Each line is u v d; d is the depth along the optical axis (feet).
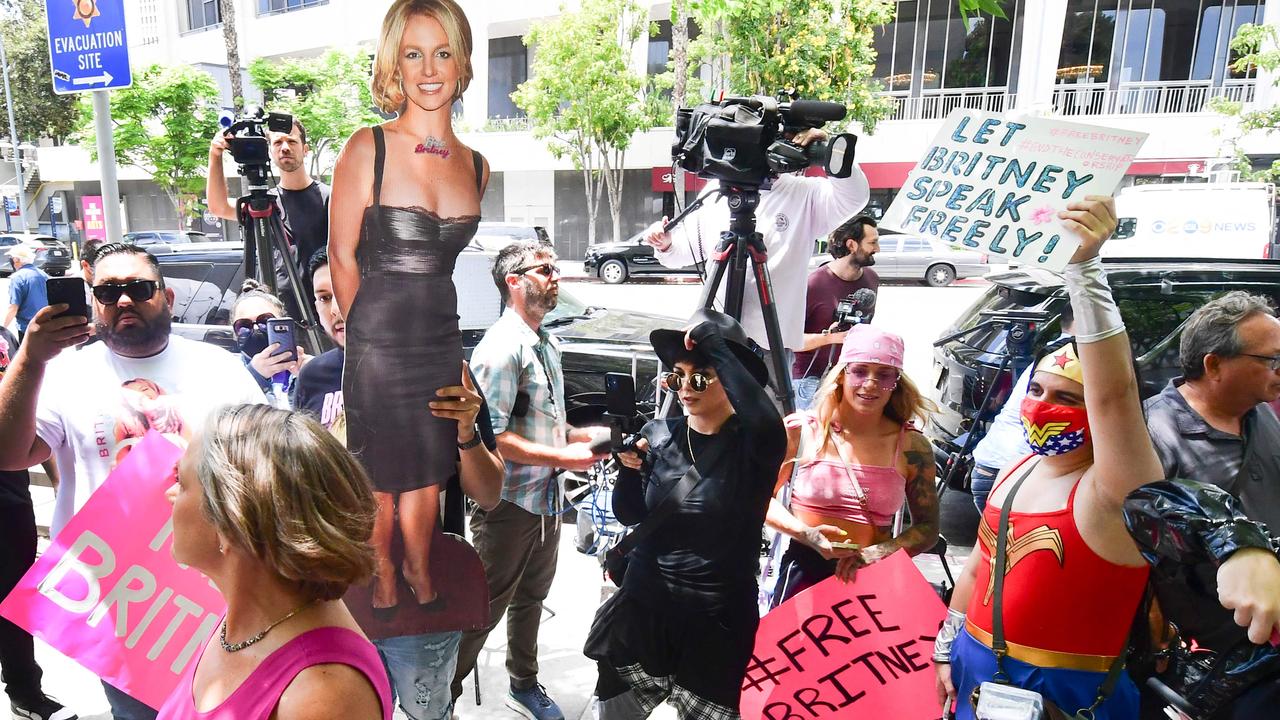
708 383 6.70
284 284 9.98
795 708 7.72
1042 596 5.84
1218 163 56.03
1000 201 5.86
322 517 3.97
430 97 6.40
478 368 8.91
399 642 7.27
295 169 9.71
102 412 7.57
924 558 15.02
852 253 14.57
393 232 6.51
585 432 9.78
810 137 8.05
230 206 10.08
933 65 70.85
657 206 78.33
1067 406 5.65
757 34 47.96
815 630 7.80
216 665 4.15
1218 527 4.17
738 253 8.29
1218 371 7.15
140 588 6.84
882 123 69.10
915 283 65.72
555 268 9.21
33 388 6.95
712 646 6.82
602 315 20.67
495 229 46.73
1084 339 5.30
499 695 10.59
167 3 75.36
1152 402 7.84
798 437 8.79
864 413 8.38
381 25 6.27
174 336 8.10
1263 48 58.13
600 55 65.05
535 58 72.28
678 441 7.04
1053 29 64.49
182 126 57.11
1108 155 5.54
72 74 12.67
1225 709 4.70
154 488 6.91
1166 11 64.80
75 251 68.44
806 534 7.99
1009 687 5.71
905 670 7.68
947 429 16.60
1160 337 14.85
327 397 7.66
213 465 3.99
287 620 4.08
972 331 16.89
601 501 8.95
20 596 6.92
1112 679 5.77
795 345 10.48
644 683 7.27
